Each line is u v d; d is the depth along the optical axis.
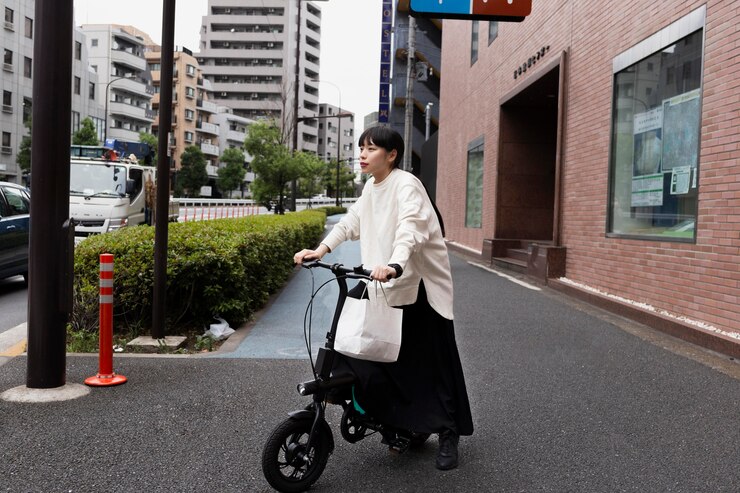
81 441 3.49
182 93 79.06
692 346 6.22
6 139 46.75
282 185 22.94
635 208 8.39
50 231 4.32
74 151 17.61
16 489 2.90
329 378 2.92
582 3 10.27
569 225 10.63
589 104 9.91
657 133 7.83
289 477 2.92
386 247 3.07
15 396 4.21
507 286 10.71
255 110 103.50
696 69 6.96
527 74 13.05
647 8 8.05
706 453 3.50
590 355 5.81
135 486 2.96
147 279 6.14
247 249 7.19
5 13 45.97
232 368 5.07
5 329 7.16
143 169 17.06
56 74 4.31
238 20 104.12
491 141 16.11
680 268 7.05
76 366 5.04
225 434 3.64
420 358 3.16
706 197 6.57
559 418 4.06
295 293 9.29
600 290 9.24
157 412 3.99
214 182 84.50
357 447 3.51
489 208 16.08
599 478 3.16
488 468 3.26
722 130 6.32
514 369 5.28
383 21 49.41
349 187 89.88
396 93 49.88
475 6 7.61
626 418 4.08
